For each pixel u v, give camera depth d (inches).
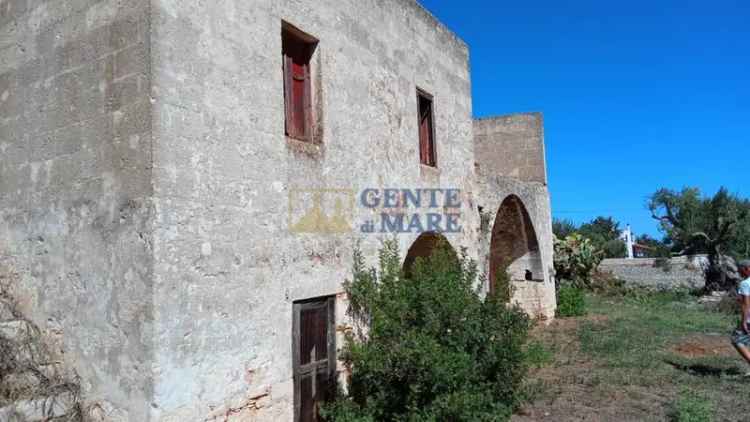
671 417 281.1
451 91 397.7
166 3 178.9
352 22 281.4
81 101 190.9
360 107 283.0
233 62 202.4
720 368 372.5
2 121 219.1
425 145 365.7
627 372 370.6
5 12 221.1
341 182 262.4
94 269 182.7
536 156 651.5
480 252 434.3
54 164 198.1
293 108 246.2
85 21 191.9
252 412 200.4
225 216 194.2
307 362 235.0
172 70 178.5
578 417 287.0
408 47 339.9
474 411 242.8
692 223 983.0
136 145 173.6
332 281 249.8
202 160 186.5
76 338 186.2
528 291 619.8
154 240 168.6
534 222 602.9
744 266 336.8
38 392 175.3
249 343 200.7
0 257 214.4
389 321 251.3
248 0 212.2
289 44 247.4
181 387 173.8
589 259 897.5
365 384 247.4
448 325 257.3
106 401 176.6
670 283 1000.2
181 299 175.6
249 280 202.8
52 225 197.0
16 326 195.9
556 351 442.3
